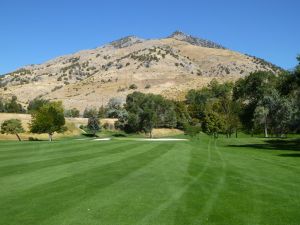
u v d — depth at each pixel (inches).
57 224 394.9
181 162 876.6
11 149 1108.5
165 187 580.4
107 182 606.2
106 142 1375.5
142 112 3996.1
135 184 595.5
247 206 487.2
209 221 418.6
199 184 613.9
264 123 3521.2
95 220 409.7
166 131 4180.6
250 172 774.5
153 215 432.5
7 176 653.9
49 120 2962.6
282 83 2186.3
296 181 687.7
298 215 456.8
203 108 4151.1
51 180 617.3
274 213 461.1
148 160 889.5
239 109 3636.8
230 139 2425.0
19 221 403.9
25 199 491.8
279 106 3159.5
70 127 3902.6
